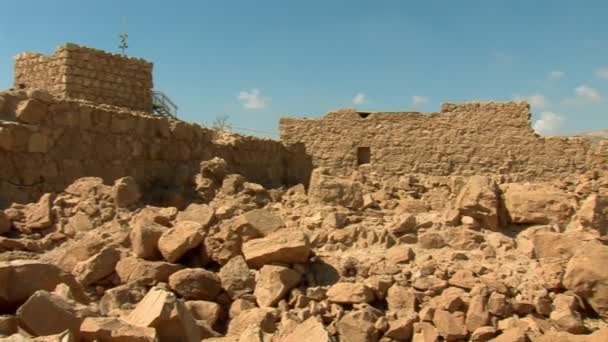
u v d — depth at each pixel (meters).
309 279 8.62
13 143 11.73
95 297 7.95
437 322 7.65
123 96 21.39
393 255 9.37
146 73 22.27
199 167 17.09
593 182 16.91
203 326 6.89
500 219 11.27
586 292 8.12
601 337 7.09
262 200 13.96
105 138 13.91
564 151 30.59
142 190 14.73
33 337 5.04
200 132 17.42
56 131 12.72
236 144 19.47
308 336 6.23
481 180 11.46
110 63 20.97
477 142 32.06
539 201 11.23
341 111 34.22
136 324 5.67
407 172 33.09
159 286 7.99
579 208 11.22
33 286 6.39
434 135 32.78
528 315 7.97
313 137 34.62
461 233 10.17
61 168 12.73
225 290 8.21
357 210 12.70
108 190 11.70
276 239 8.73
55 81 19.83
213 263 8.95
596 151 30.06
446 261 9.32
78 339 5.20
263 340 5.94
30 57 20.47
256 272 8.51
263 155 21.81
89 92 20.27
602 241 9.45
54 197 11.40
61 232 10.06
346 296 8.02
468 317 7.69
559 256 9.21
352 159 33.91
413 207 12.80
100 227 10.41
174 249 8.59
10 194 11.58
